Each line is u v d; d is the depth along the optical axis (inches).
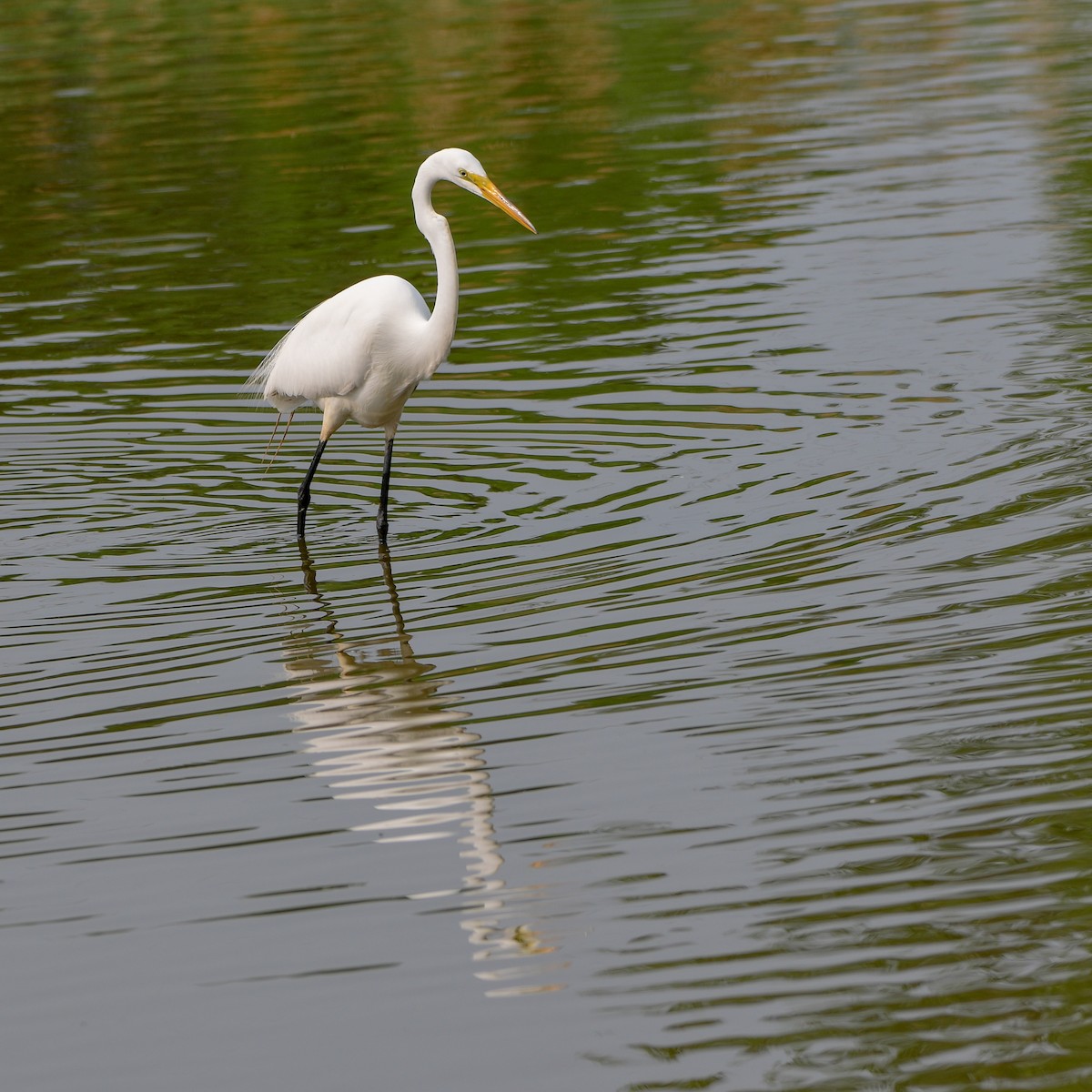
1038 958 274.7
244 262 850.8
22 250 900.0
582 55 1298.0
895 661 390.6
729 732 362.3
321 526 524.7
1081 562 440.1
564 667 401.1
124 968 290.8
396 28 1432.1
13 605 466.6
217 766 362.3
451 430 611.5
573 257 832.3
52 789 356.5
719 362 663.1
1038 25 1331.2
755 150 1007.0
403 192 952.9
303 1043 267.1
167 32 1478.8
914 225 835.4
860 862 307.0
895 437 560.1
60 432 636.7
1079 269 741.9
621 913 296.4
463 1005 273.6
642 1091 249.8
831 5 1473.9
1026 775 334.0
